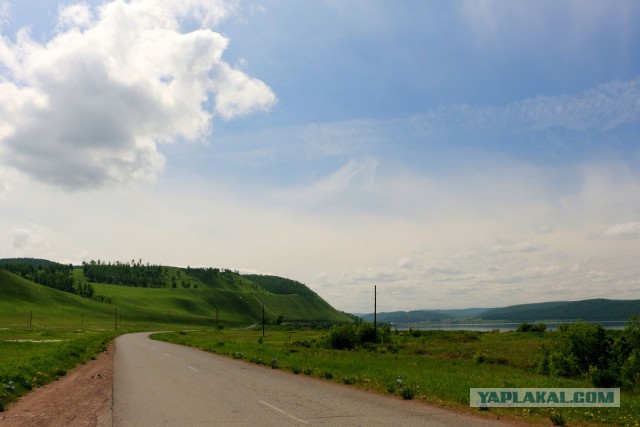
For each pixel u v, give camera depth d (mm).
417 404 13883
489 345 55969
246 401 14203
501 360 35906
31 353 35000
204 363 29422
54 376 22391
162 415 12078
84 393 16891
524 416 12289
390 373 21922
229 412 12375
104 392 16922
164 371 24188
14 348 44344
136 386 18156
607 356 26969
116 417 11969
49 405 14422
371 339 66375
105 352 42625
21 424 11602
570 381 22281
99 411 13039
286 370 24719
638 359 24656
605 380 22672
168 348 48938
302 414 12078
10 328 140625
